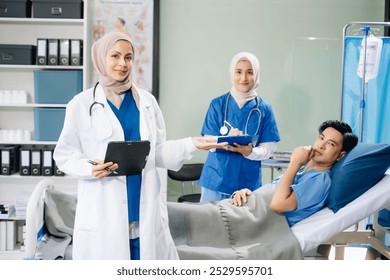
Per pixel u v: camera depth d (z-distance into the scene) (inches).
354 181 87.9
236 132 105.4
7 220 140.1
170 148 76.5
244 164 110.0
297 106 155.9
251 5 152.8
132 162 68.4
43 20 139.3
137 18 150.7
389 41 126.6
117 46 70.6
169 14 152.3
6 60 139.4
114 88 72.4
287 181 89.7
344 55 126.3
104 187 70.9
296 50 154.5
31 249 79.3
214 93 154.9
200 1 152.2
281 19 153.6
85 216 70.9
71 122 70.9
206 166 113.0
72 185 145.3
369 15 154.9
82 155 71.4
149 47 151.6
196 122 155.5
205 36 153.3
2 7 138.9
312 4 153.6
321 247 111.5
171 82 154.3
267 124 113.3
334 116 156.1
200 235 89.6
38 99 139.8
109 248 70.2
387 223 118.6
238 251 85.1
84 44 139.7
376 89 128.0
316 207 90.1
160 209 75.0
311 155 91.7
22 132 140.9
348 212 87.0
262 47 154.0
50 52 139.0
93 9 150.3
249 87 111.9
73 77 139.9
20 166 139.4
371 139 129.6
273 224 90.2
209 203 94.7
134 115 73.6
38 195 83.0
